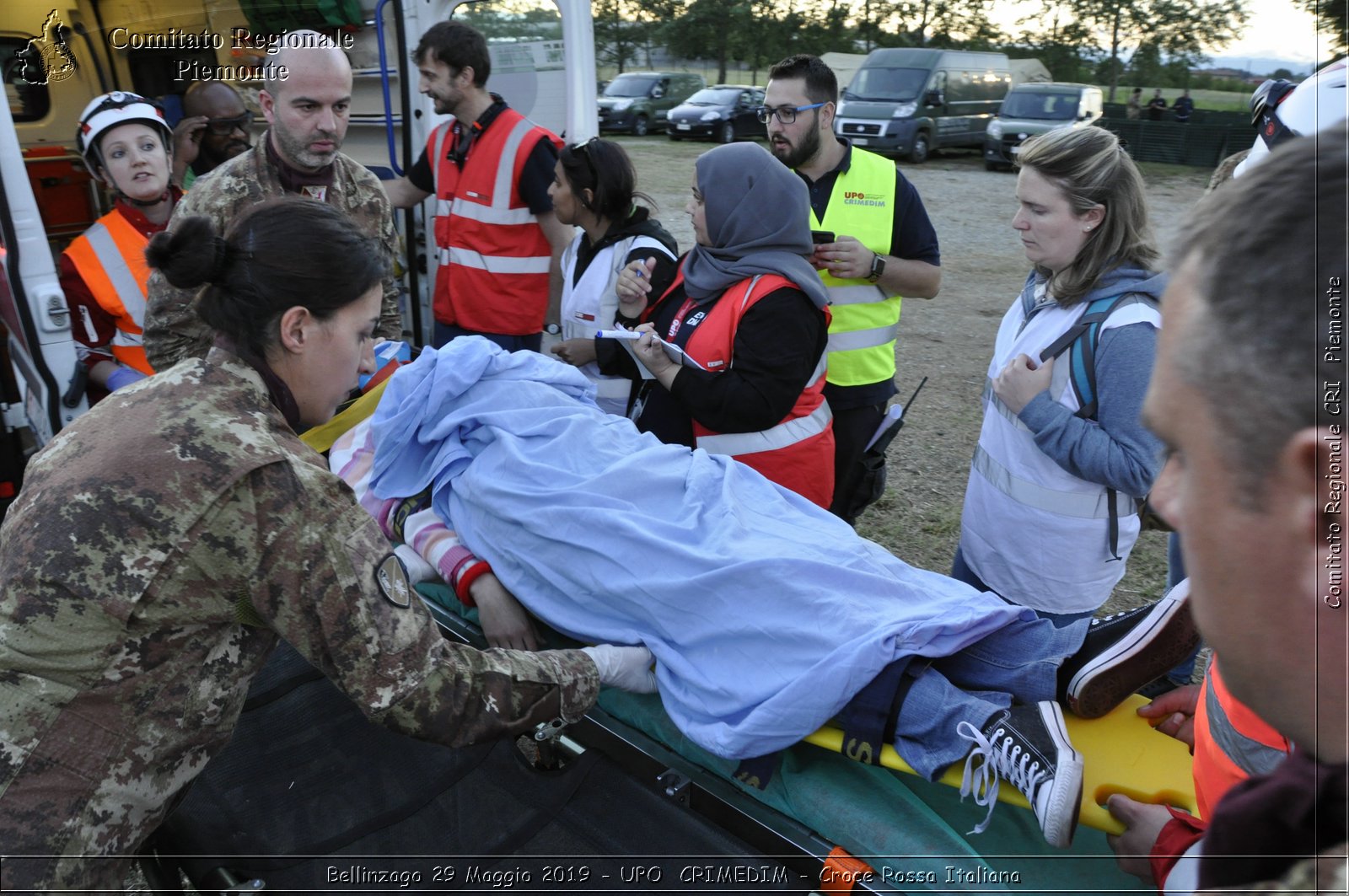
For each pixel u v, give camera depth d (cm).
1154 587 394
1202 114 1691
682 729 182
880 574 192
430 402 229
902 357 722
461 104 388
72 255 348
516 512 209
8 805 126
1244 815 61
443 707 146
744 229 253
